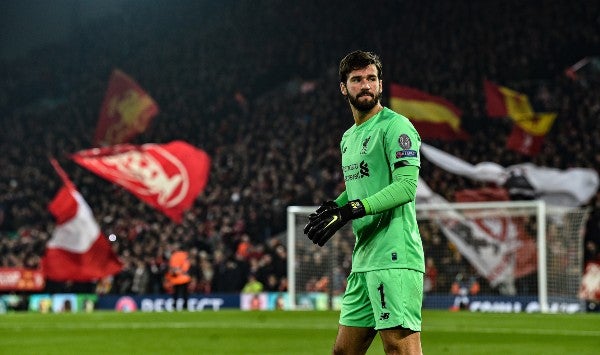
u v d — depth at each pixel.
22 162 51.59
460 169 33.78
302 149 43.06
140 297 32.91
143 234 38.62
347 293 6.64
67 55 62.78
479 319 21.95
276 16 57.09
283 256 33.31
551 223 28.77
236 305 31.77
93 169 30.53
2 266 39.62
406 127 6.29
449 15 50.38
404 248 6.26
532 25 47.88
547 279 28.72
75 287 35.75
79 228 30.89
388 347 6.26
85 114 55.62
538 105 40.91
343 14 54.22
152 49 60.78
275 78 53.53
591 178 32.78
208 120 51.06
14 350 15.32
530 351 14.51
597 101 40.09
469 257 29.58
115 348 15.64
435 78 45.66
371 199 6.06
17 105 61.28
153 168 30.83
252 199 39.91
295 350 14.99
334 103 46.59
